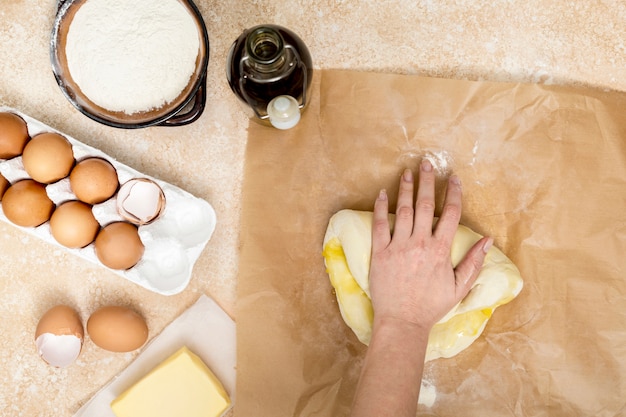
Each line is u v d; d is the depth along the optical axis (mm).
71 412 953
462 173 915
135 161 955
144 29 869
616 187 884
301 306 906
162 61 870
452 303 814
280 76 785
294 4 954
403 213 845
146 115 890
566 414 864
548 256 892
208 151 955
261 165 918
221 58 955
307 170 918
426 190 858
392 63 947
